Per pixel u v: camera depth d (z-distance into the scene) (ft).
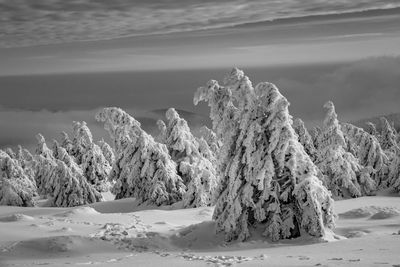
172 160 155.63
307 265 43.96
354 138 199.82
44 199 219.41
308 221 68.85
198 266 48.11
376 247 54.34
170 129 162.40
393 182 169.17
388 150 227.40
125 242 69.36
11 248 62.49
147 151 148.36
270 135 73.46
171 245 71.72
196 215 108.47
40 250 62.54
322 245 61.98
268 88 72.90
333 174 161.27
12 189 166.50
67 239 65.36
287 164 71.26
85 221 91.56
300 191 69.77
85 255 61.31
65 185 171.63
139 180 150.51
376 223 85.20
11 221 88.33
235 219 73.05
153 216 103.60
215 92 80.18
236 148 76.02
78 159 218.59
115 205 152.05
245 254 57.93
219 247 69.97
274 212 71.31
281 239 70.69
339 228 79.61
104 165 214.90
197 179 133.28
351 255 49.37
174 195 147.43
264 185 71.92
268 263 47.34
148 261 53.88
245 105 75.00
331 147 160.45
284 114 71.15
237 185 73.82
